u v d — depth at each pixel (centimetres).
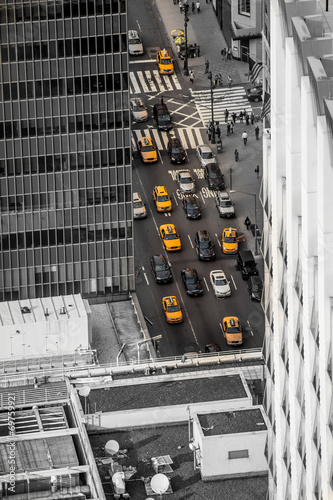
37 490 15675
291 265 11525
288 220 11381
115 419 16112
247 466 15312
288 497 13062
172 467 15612
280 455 13012
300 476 12338
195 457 15450
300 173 11056
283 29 10925
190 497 15200
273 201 11900
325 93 9981
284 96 11231
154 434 16100
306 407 11631
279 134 11438
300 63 10500
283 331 12431
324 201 10169
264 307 13300
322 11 11006
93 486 15388
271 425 13538
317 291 10931
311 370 11356
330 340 10631
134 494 15275
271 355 13188
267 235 12644
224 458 15262
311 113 10288
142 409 16112
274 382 13075
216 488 15300
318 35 10469
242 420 15462
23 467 15725
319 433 11381
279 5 10900
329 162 10012
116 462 15600
